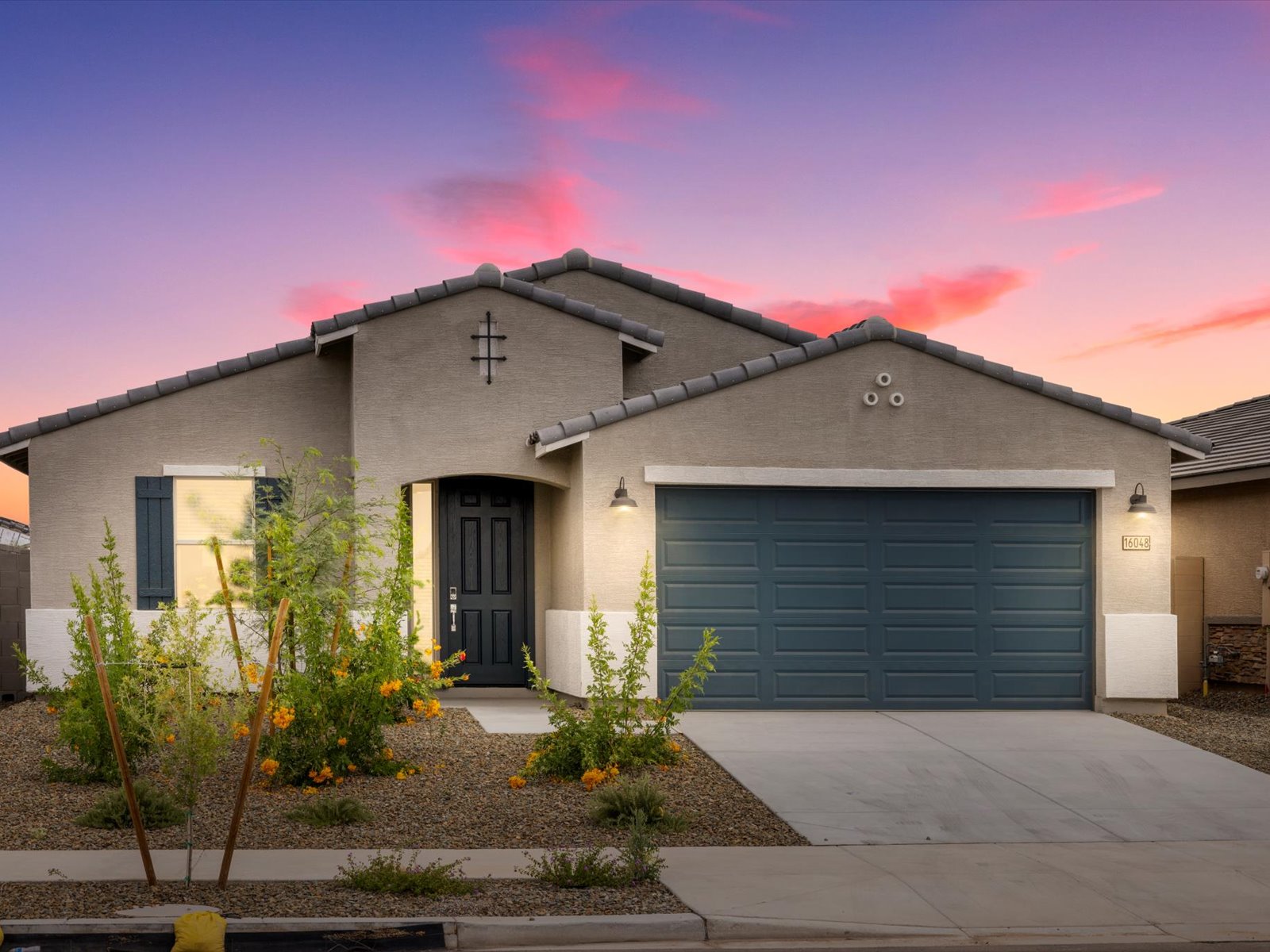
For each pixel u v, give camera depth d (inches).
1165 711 539.8
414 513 575.5
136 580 565.6
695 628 527.5
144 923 241.0
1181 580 658.8
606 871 282.2
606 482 521.7
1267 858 322.3
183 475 570.6
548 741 411.5
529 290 563.8
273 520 422.6
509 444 557.3
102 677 270.2
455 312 559.8
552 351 566.3
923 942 250.2
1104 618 537.3
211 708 309.0
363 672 400.2
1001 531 544.7
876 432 535.2
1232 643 639.1
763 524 534.9
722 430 528.1
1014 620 543.2
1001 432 539.5
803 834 339.9
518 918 251.9
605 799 346.6
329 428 585.9
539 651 586.2
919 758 432.5
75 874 280.5
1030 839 340.2
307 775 381.7
